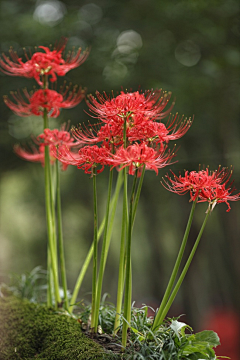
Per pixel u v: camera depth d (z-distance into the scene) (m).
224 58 8.36
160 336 2.99
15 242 15.50
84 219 14.34
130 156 2.62
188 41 9.38
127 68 9.49
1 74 9.03
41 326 3.47
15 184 14.77
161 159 2.77
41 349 3.30
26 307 3.84
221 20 8.62
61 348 3.16
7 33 8.75
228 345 10.81
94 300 3.22
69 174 12.22
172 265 14.09
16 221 15.76
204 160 9.95
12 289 4.54
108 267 14.97
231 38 8.92
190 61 9.53
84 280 14.02
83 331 3.39
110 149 2.98
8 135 9.95
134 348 2.97
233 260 10.81
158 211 12.62
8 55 8.96
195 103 9.10
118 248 15.28
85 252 15.12
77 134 3.02
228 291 11.22
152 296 12.91
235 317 10.88
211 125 9.71
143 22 9.43
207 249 11.81
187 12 8.67
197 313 11.73
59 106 3.82
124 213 3.05
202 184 2.74
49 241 3.88
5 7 9.00
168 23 9.07
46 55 3.66
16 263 14.88
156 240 12.82
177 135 2.90
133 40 9.88
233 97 9.23
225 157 9.97
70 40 9.15
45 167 3.79
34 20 8.84
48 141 3.73
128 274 2.86
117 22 9.59
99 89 9.18
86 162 3.00
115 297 14.70
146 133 2.86
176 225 12.88
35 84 9.04
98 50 9.30
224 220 10.85
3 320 3.58
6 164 10.63
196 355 2.88
